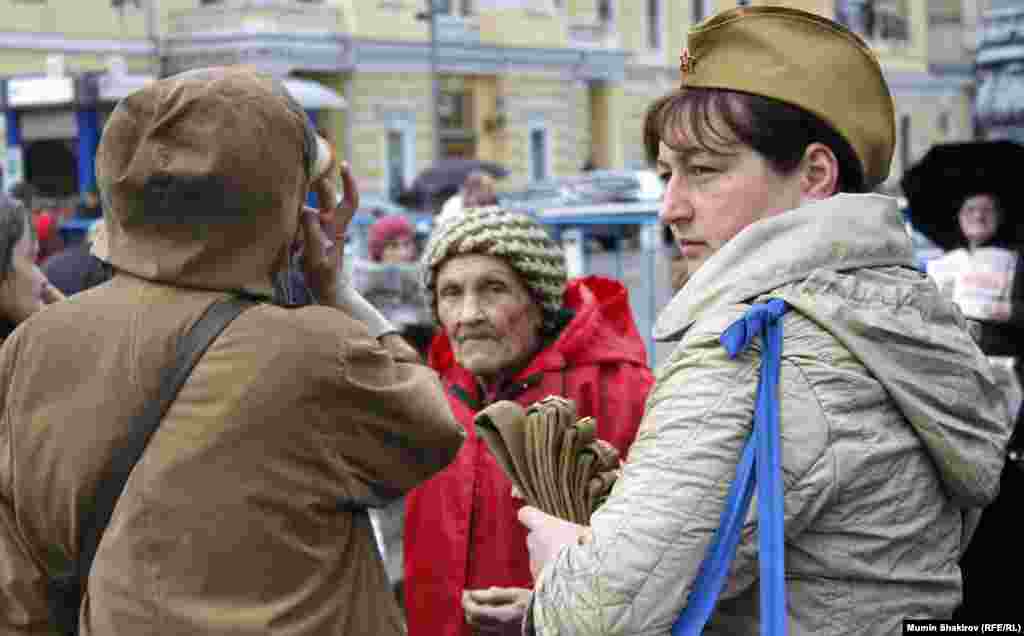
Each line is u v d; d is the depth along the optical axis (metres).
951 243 4.55
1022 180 4.38
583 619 1.56
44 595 1.80
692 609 1.56
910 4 46.72
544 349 2.77
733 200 1.74
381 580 1.88
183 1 29.58
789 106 1.72
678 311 1.71
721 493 1.57
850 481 1.58
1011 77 7.15
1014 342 4.18
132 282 1.82
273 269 1.85
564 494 1.96
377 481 1.82
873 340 1.61
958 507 1.72
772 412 1.57
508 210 2.74
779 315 1.61
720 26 1.75
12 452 1.80
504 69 34.50
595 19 38.22
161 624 1.67
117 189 1.80
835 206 1.69
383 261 7.21
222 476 1.70
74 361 1.78
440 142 33.22
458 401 2.73
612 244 7.49
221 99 1.76
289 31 28.98
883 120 1.79
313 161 1.89
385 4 31.23
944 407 1.64
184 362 1.74
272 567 1.72
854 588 1.61
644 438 1.63
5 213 2.85
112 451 1.73
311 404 1.75
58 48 26.80
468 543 2.59
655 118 1.80
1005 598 2.33
